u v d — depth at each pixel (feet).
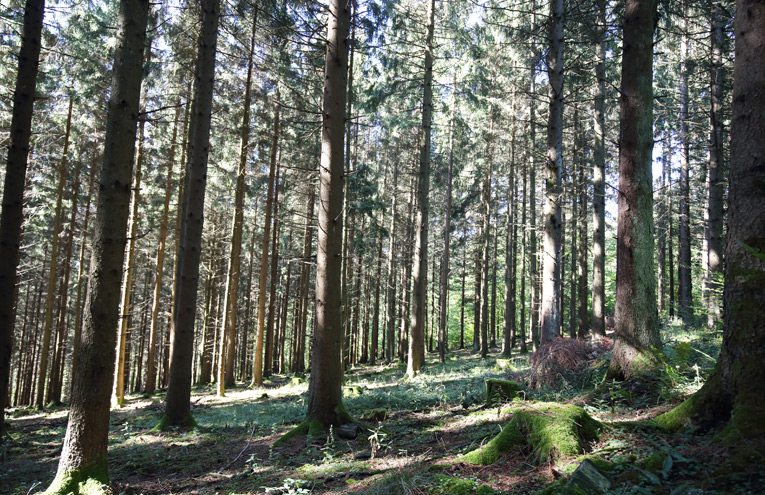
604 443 14.28
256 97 62.08
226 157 65.41
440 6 62.28
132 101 19.88
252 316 113.39
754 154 13.32
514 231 97.55
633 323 23.04
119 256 19.42
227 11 48.80
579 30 44.01
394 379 59.31
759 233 13.00
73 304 106.01
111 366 19.15
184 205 57.47
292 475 19.61
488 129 77.25
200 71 36.63
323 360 27.48
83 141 68.95
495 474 14.20
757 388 12.37
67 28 50.80
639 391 21.13
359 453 21.68
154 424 39.42
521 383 31.24
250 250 99.55
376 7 51.37
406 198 106.01
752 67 13.58
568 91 64.18
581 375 27.66
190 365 35.78
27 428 45.91
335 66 28.99
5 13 42.09
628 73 23.82
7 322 28.53
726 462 10.68
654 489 10.46
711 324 43.50
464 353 107.76
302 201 84.74
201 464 24.16
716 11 41.16
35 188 62.23
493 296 114.73
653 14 23.77
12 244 28.63
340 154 28.94
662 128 74.18
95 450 18.58
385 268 109.40
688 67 55.21
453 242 105.40
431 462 17.40
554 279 37.91
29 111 29.66
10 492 22.49
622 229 23.77
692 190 82.17
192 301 35.68
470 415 26.32
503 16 53.01
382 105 66.13
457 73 66.18
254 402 52.34
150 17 49.57
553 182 38.63
